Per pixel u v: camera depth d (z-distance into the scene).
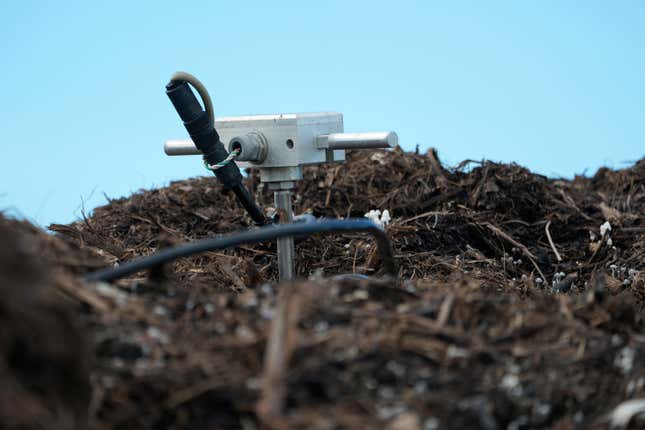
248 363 2.65
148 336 2.69
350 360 2.65
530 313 2.76
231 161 3.22
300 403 2.49
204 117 3.20
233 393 2.53
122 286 2.77
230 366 2.63
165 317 2.72
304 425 2.40
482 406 2.57
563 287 3.47
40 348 2.42
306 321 2.70
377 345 2.68
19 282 2.48
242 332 2.69
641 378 2.71
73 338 2.48
